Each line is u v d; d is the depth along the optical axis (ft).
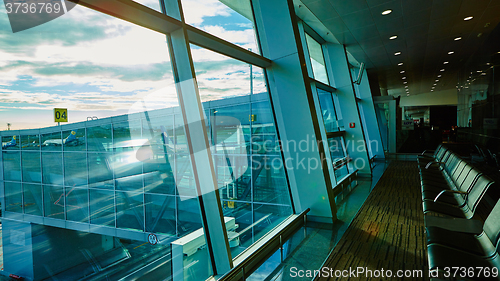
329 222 15.23
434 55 33.83
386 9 19.63
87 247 8.99
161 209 10.17
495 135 20.35
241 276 9.51
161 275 9.90
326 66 29.48
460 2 18.92
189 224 9.66
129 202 9.91
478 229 8.93
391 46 29.14
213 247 8.88
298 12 20.01
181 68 8.34
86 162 8.15
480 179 11.03
